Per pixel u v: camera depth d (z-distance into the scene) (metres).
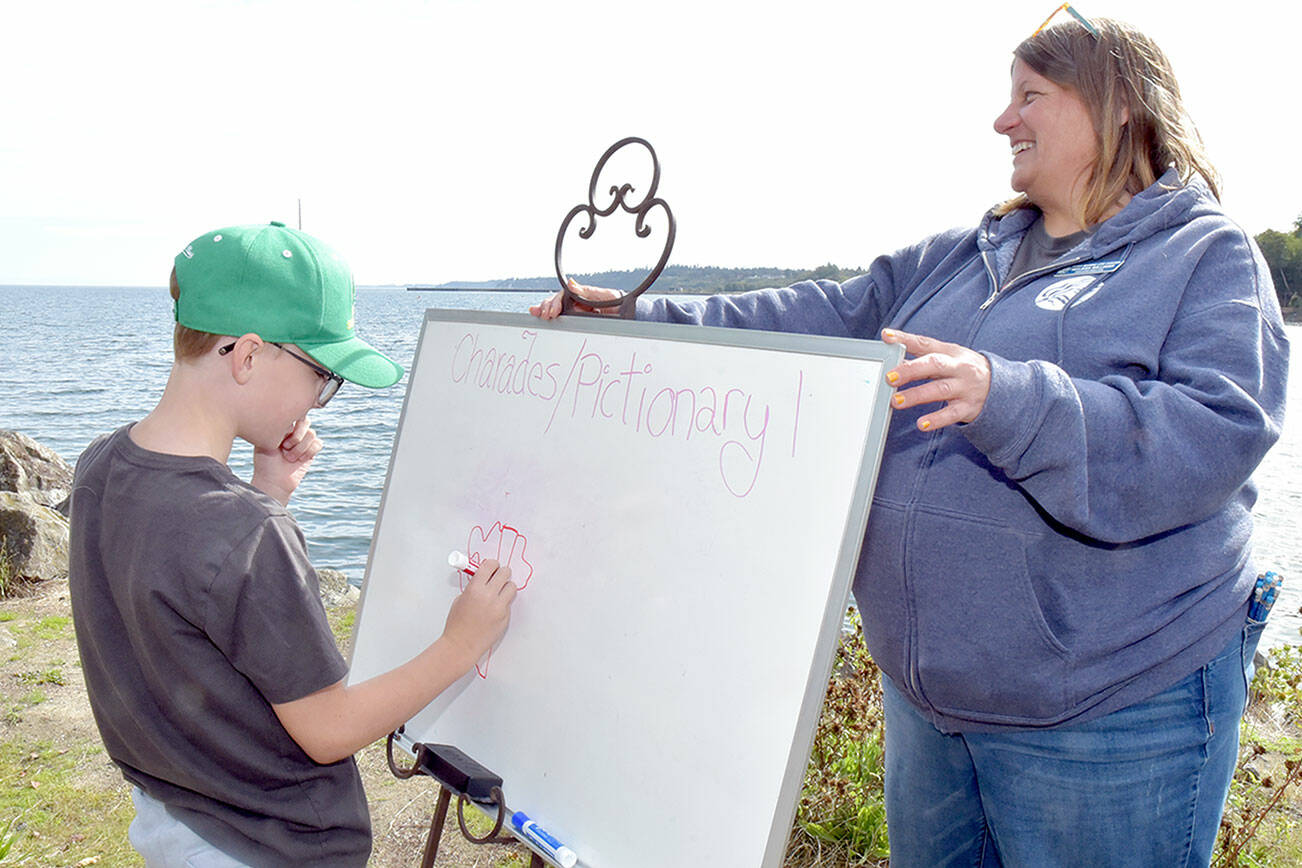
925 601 1.58
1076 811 1.53
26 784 3.34
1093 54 1.57
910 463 1.61
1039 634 1.49
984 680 1.53
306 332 1.43
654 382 1.54
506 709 1.66
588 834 1.46
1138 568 1.47
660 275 1.79
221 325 1.37
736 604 1.33
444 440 1.96
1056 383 1.25
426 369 2.09
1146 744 1.48
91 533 1.40
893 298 2.03
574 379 1.70
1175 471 1.29
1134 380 1.47
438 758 1.71
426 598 1.90
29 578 5.77
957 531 1.53
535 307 1.87
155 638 1.32
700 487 1.42
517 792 1.60
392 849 2.91
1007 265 1.73
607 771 1.46
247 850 1.42
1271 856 2.48
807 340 1.34
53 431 19.64
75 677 4.30
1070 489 1.28
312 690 1.34
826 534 1.25
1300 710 3.12
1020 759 1.57
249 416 1.43
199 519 1.30
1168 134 1.57
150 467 1.35
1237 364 1.36
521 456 1.75
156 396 25.95
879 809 2.62
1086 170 1.64
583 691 1.52
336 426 18.70
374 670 1.98
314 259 1.45
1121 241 1.54
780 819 1.22
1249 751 2.97
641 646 1.44
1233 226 1.49
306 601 1.34
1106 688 1.47
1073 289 1.55
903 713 1.85
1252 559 1.58
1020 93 1.68
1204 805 1.52
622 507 1.52
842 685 2.75
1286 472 11.88
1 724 3.81
